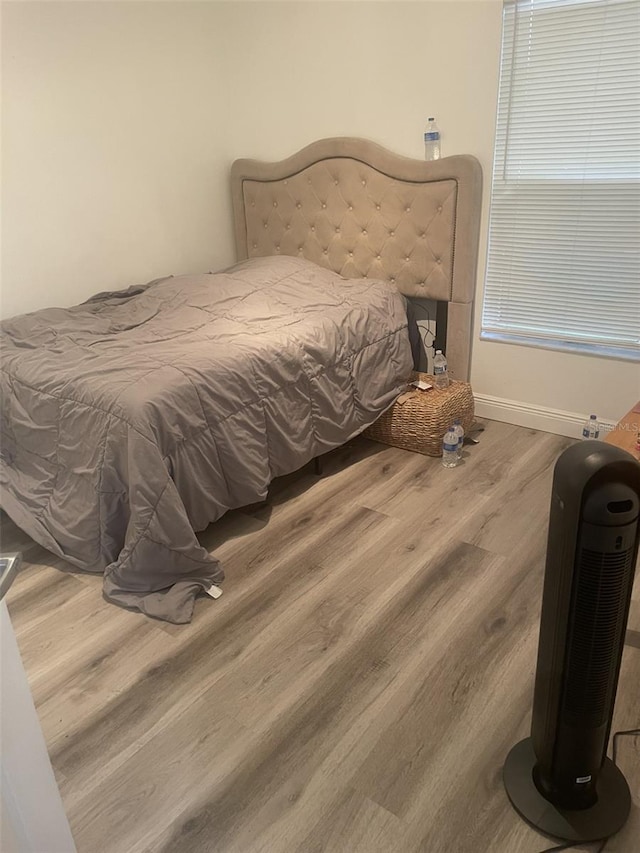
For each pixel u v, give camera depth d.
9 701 0.87
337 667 1.89
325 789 1.54
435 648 1.94
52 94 3.02
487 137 3.02
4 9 2.78
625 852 1.38
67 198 3.19
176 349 2.55
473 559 2.34
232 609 2.13
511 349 3.30
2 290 3.05
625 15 2.57
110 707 1.79
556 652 1.29
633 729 1.66
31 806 0.94
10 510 2.46
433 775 1.56
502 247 3.19
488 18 2.86
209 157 3.81
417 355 3.57
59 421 2.31
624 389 3.04
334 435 2.90
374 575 2.27
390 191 3.29
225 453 2.39
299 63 3.48
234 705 1.78
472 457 3.08
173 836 1.45
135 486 2.09
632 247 2.86
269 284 3.24
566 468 1.18
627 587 1.21
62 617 2.13
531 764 1.55
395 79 3.20
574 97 2.79
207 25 3.59
